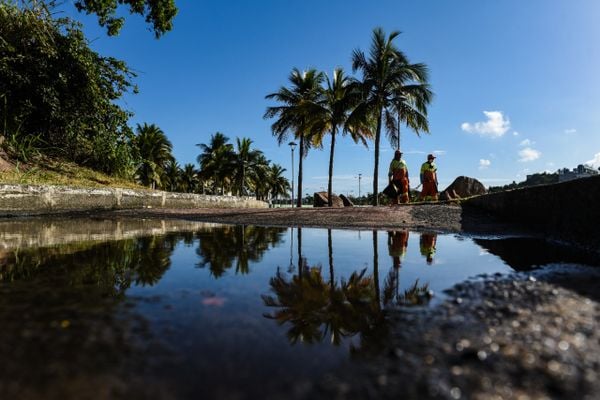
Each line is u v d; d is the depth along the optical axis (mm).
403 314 1693
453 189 19594
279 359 1215
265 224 6734
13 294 1871
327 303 1864
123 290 1996
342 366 1177
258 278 2377
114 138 14164
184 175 67625
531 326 1506
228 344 1319
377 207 9016
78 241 4059
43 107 12023
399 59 18844
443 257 3279
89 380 1039
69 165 12805
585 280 2291
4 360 1141
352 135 22688
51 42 11875
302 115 24125
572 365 1178
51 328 1408
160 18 13844
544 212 5125
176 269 2607
